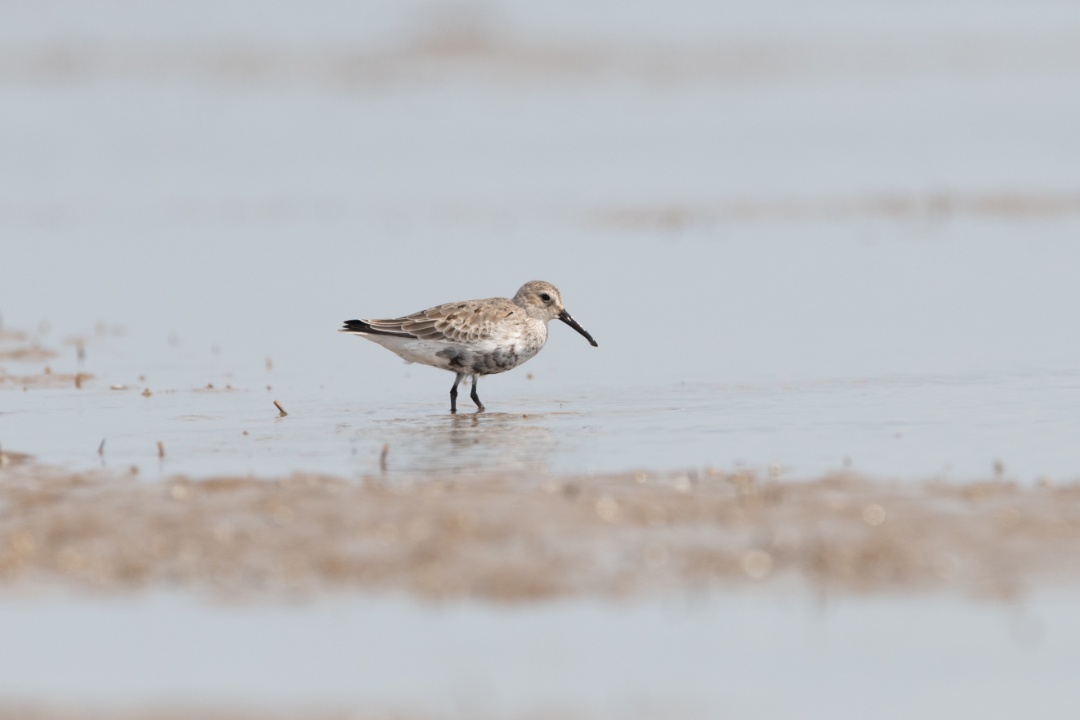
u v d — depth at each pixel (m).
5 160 36.56
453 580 10.26
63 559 10.73
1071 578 10.13
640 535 10.93
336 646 9.38
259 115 42.50
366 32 52.34
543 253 26.53
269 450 14.08
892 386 16.73
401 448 14.09
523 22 53.94
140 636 9.55
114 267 25.81
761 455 13.38
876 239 27.25
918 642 9.38
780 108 43.84
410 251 26.88
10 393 17.28
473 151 37.72
